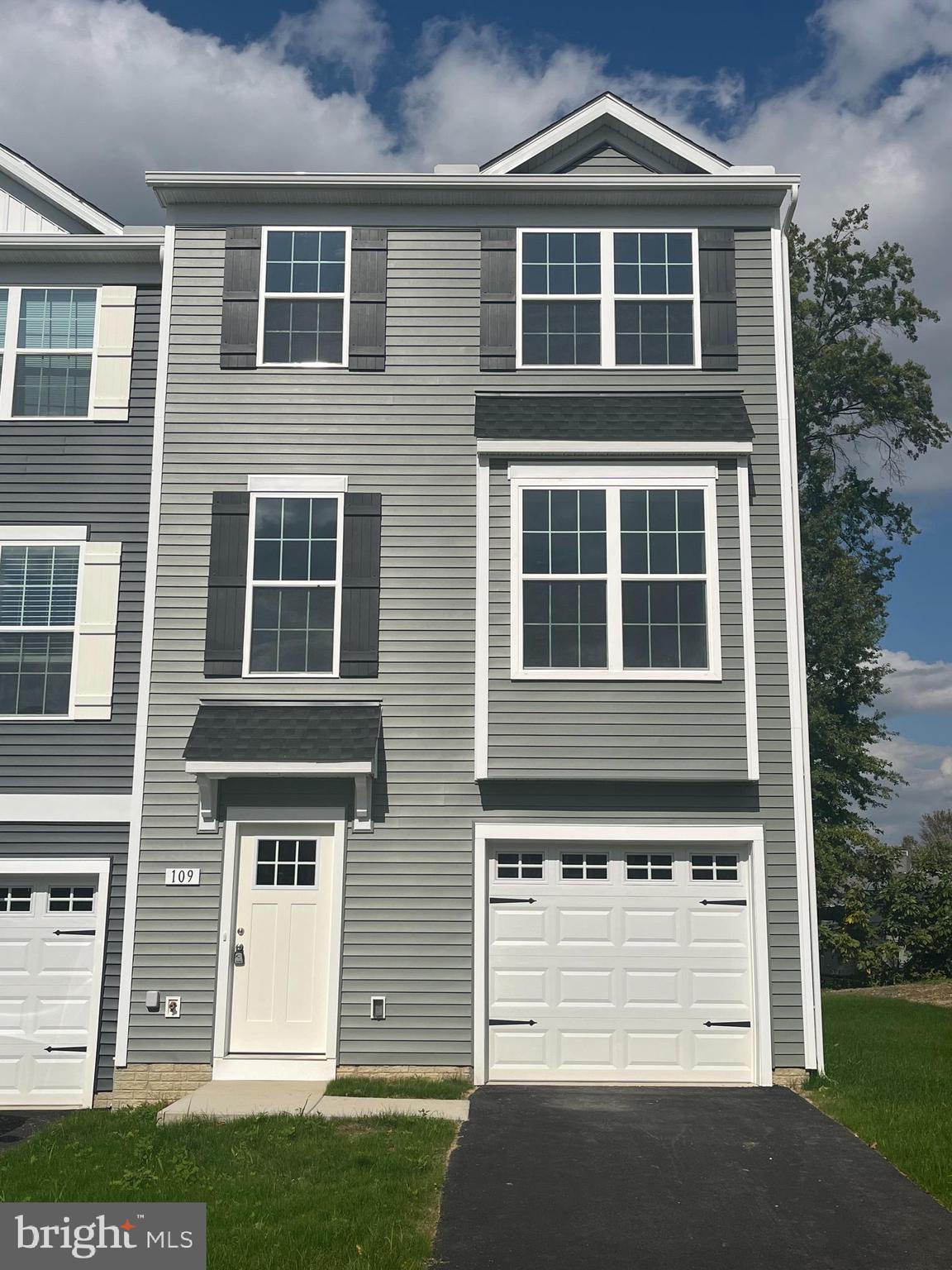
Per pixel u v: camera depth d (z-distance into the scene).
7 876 12.62
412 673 12.38
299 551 12.70
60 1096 12.15
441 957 11.84
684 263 13.34
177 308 13.23
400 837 12.05
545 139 13.49
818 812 30.94
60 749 12.82
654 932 11.99
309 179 13.23
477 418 12.72
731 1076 11.67
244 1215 7.55
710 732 12.05
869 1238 7.47
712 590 12.30
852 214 33.12
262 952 11.96
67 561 13.37
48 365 13.95
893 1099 10.68
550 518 12.50
